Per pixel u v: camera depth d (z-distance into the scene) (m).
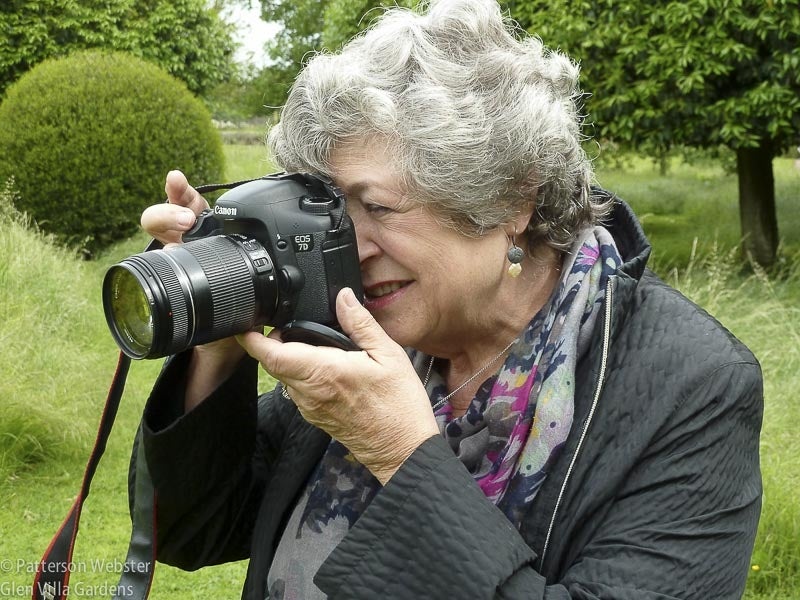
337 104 1.37
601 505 1.33
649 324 1.41
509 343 1.53
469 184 1.35
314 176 1.43
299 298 1.42
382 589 1.26
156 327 1.32
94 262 8.95
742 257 8.21
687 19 6.24
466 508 1.27
